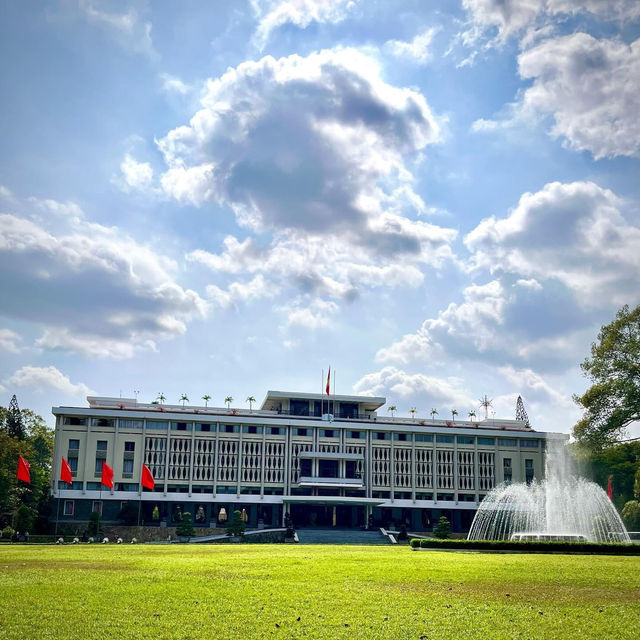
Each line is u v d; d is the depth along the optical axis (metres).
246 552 52.66
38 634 19.20
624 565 37.53
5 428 116.62
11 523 108.94
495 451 137.25
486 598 25.64
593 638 19.38
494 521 103.50
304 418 131.50
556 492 86.25
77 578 30.36
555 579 31.16
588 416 81.69
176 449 124.50
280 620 21.36
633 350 78.06
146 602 24.02
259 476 126.38
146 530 110.69
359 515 131.00
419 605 24.06
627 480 114.88
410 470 133.38
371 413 142.62
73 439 120.81
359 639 19.14
